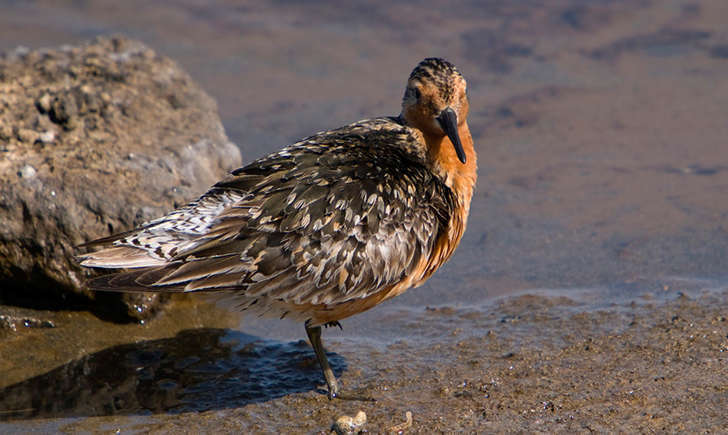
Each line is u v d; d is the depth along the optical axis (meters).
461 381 10.73
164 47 21.44
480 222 15.13
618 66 20.80
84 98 14.49
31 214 12.16
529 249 14.28
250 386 10.92
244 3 24.14
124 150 13.47
